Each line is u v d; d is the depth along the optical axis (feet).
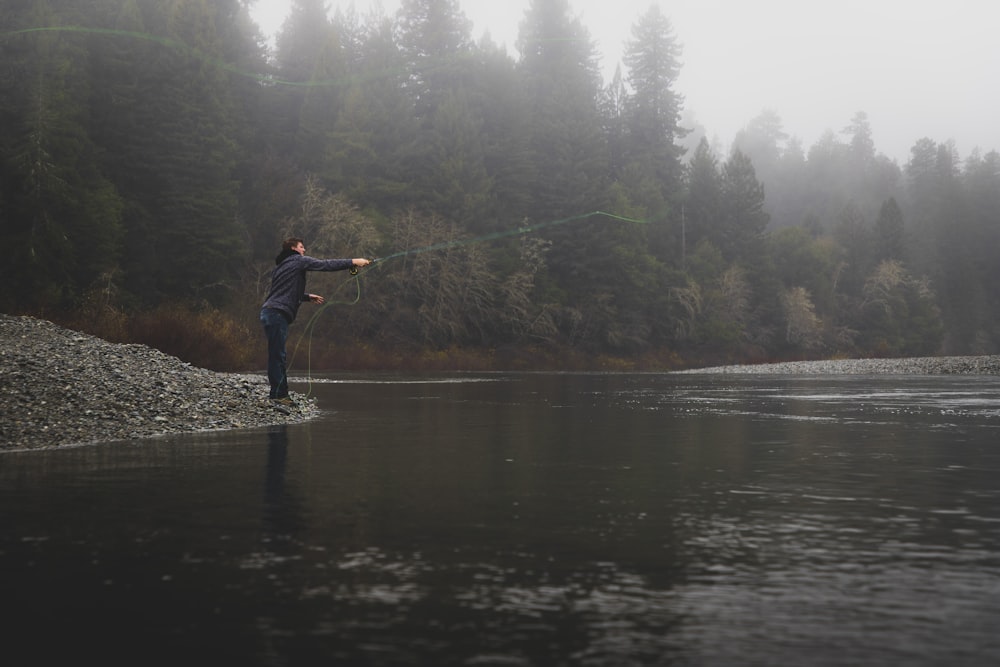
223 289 179.93
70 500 16.29
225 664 7.80
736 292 269.03
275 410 38.58
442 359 193.36
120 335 101.76
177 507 15.60
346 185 211.00
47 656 7.98
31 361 39.73
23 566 11.21
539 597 9.91
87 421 30.76
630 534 13.46
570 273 232.53
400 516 14.87
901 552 12.30
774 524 14.32
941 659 7.97
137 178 179.83
